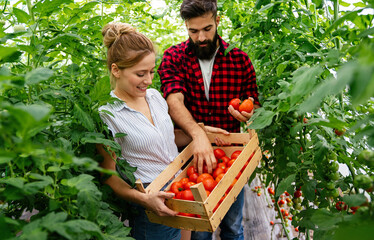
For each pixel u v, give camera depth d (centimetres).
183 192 140
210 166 161
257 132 177
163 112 167
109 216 95
